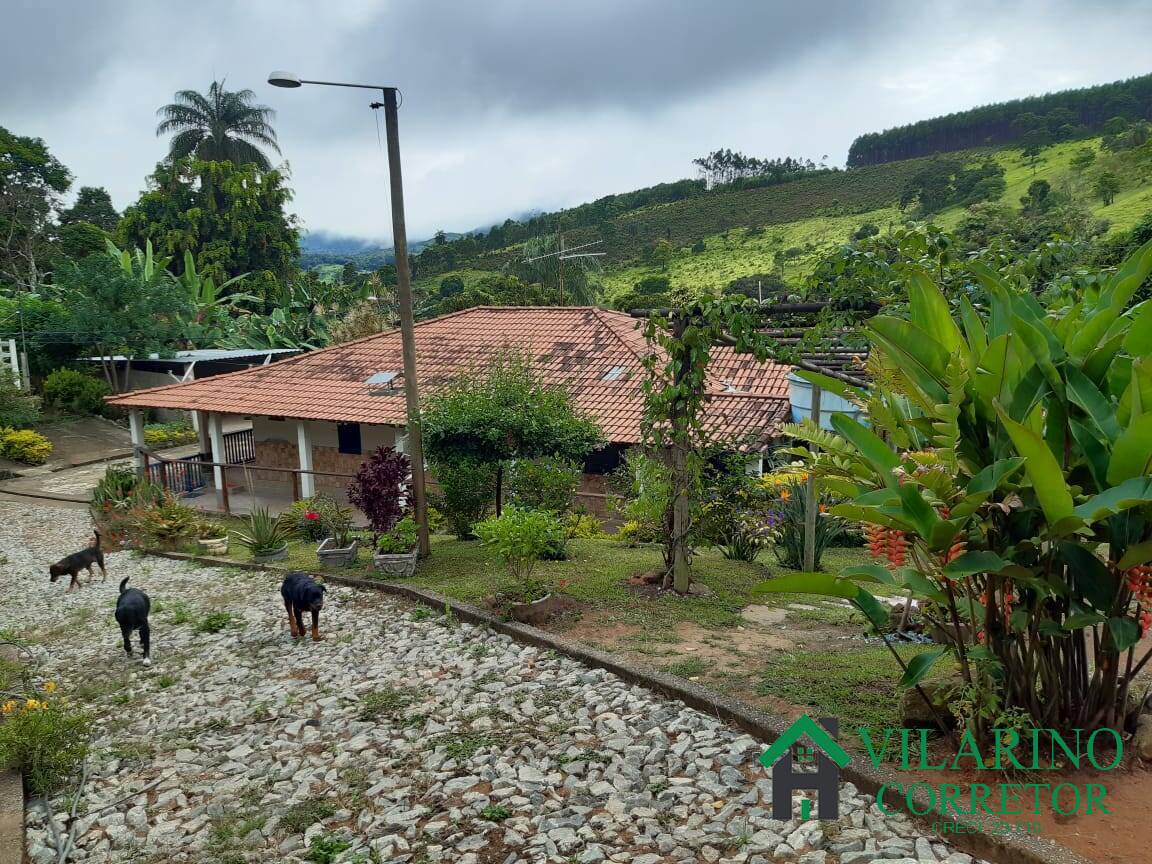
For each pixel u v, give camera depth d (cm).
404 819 443
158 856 446
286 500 1927
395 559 1016
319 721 601
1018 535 382
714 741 487
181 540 1448
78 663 838
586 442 1212
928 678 470
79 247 4559
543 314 2316
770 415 1625
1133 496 317
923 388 390
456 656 698
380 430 1942
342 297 4634
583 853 389
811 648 654
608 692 579
